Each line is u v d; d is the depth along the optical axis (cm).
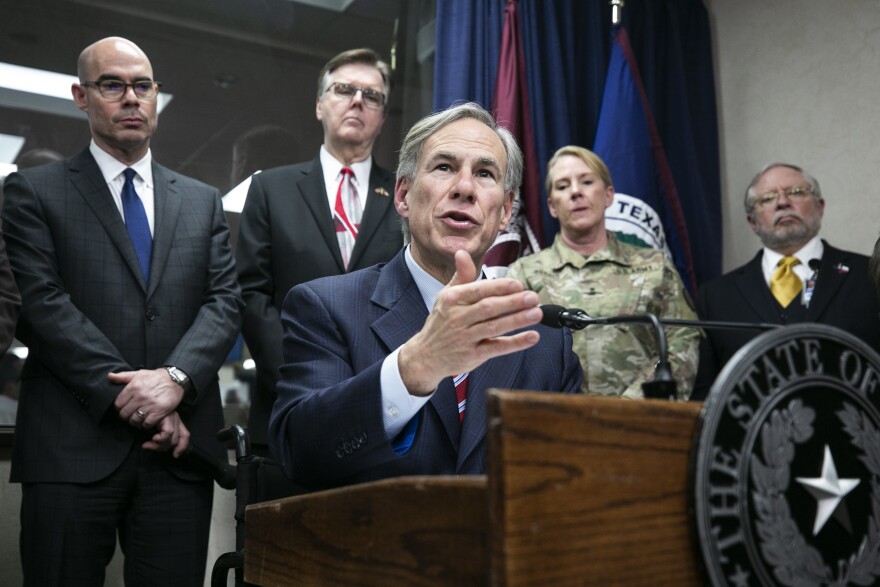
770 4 504
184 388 274
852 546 97
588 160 383
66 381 268
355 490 108
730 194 513
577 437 83
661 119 509
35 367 276
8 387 340
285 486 245
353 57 358
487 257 414
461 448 165
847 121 462
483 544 84
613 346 352
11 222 285
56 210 287
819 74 477
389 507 100
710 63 527
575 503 82
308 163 349
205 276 304
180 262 297
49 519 262
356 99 348
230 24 414
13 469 271
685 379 356
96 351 268
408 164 197
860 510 99
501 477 78
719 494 89
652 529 87
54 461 264
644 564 85
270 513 134
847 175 459
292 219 331
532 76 454
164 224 301
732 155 515
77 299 281
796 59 489
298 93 425
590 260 371
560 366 191
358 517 107
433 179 189
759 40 508
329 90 354
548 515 80
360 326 182
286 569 126
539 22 470
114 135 302
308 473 153
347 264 334
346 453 145
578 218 376
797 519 94
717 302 409
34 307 271
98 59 305
